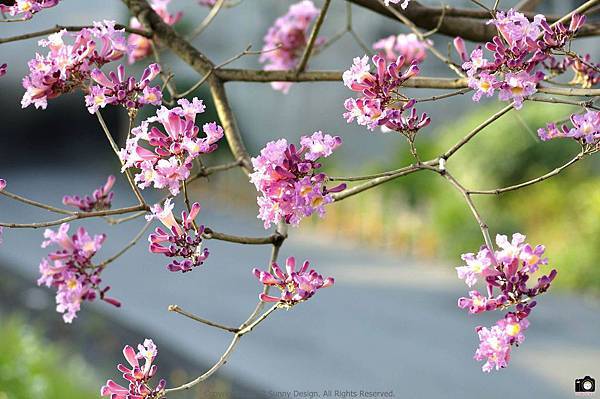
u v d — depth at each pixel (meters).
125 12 25.20
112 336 11.76
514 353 11.02
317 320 12.83
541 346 11.27
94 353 11.16
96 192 3.25
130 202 23.05
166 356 10.91
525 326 2.36
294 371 10.46
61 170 29.77
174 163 2.42
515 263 2.35
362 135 21.94
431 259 16.91
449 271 15.88
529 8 4.00
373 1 3.60
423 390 9.91
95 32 2.60
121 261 17.11
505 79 2.50
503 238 2.38
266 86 23.94
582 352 11.02
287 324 12.59
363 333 12.18
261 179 2.40
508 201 15.58
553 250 14.40
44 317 12.73
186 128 2.41
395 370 10.58
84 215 2.68
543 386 9.91
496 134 15.52
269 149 2.38
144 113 21.52
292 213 2.40
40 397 8.14
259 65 23.25
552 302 13.27
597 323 12.19
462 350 11.40
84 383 8.93
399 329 12.41
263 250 18.20
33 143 32.62
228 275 16.03
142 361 10.46
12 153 32.31
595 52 16.50
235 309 13.55
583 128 2.60
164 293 14.55
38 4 2.70
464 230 15.75
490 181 15.55
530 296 2.36
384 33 20.30
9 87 31.06
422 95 19.64
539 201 15.23
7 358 8.25
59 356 9.73
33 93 2.60
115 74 2.58
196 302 13.97
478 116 16.12
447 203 16.12
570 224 14.69
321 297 14.19
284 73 3.47
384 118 2.58
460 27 3.61
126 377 2.64
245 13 23.50
